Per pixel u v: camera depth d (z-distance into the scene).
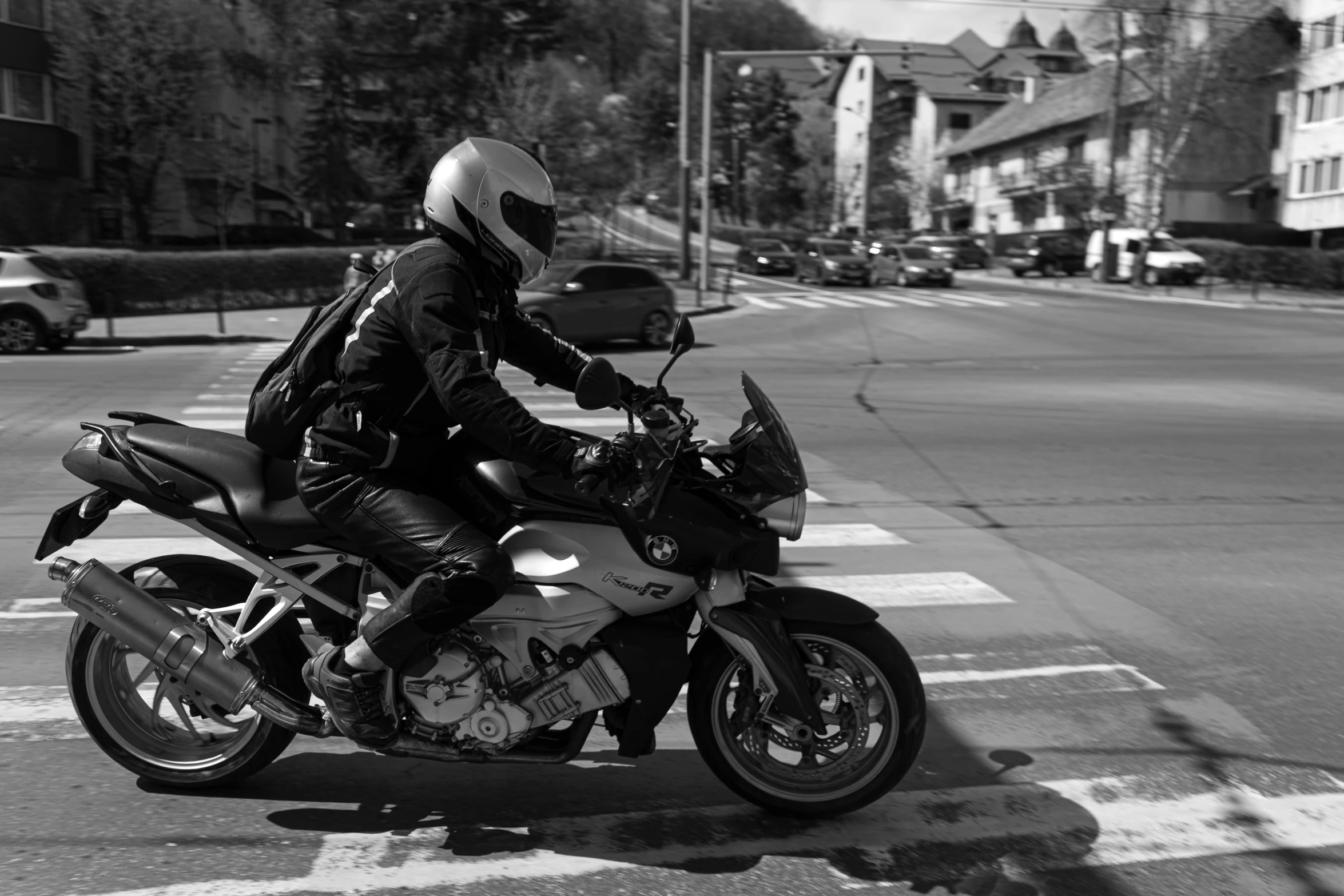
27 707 4.33
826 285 43.09
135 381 14.52
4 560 6.34
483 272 3.24
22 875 3.17
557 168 50.41
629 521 3.24
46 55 38.75
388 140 51.78
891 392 14.95
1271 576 6.58
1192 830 3.54
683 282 39.59
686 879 3.21
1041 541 7.32
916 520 7.86
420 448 3.27
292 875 3.20
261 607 3.64
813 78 133.62
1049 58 111.81
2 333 19.17
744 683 3.56
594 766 3.95
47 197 38.75
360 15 47.56
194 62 39.25
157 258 27.91
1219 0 41.50
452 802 3.65
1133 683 4.85
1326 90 50.62
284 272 30.59
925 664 5.06
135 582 3.70
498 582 3.16
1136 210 50.12
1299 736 4.30
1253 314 31.38
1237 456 10.59
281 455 3.35
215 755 3.72
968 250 57.09
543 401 13.02
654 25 116.31
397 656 3.23
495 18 50.78
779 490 3.28
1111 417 12.92
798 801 3.52
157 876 3.18
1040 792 3.80
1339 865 3.34
